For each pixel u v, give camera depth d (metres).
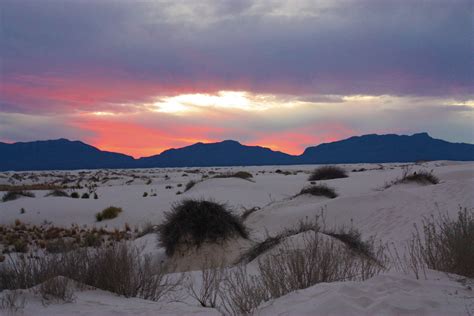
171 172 91.56
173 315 6.50
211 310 6.81
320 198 21.91
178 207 14.85
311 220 16.72
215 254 13.42
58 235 21.23
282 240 11.61
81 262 8.62
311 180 37.56
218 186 33.62
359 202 18.11
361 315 5.15
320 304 5.53
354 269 8.27
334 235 11.67
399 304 5.32
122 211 26.36
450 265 7.27
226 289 7.99
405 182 24.62
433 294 5.77
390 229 15.08
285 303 5.93
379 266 8.73
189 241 13.70
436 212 15.49
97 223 25.02
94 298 7.53
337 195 22.84
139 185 49.03
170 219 14.50
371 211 17.22
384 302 5.37
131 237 20.59
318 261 7.46
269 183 35.78
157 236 15.48
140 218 25.14
